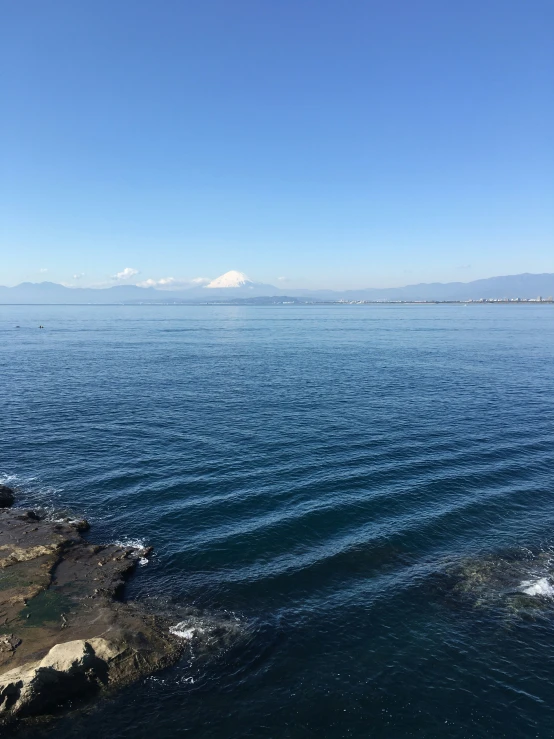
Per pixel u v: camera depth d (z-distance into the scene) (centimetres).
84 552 2322
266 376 6981
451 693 1591
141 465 3475
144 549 2378
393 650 1772
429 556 2345
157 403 5284
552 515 2738
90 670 1559
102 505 2866
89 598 1955
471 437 4056
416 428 4303
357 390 5934
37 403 5281
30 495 2994
